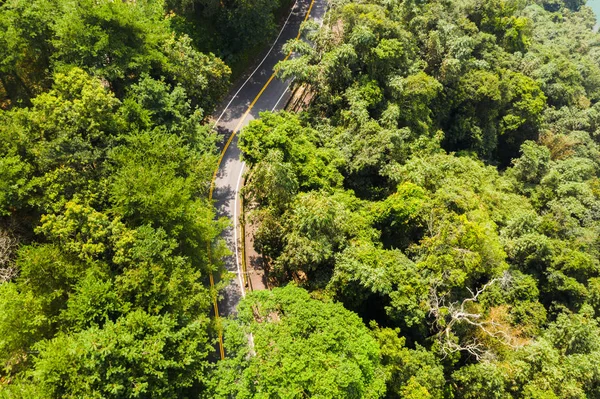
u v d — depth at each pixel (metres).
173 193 35.62
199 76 50.28
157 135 39.97
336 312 35.00
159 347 28.53
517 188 64.38
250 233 48.97
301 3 75.88
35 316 29.86
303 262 38.09
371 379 32.44
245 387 30.48
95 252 32.91
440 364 38.84
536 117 73.56
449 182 51.88
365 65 56.84
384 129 50.19
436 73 65.75
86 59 41.62
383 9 61.41
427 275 41.06
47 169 35.97
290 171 42.28
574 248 51.91
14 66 43.12
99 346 27.27
